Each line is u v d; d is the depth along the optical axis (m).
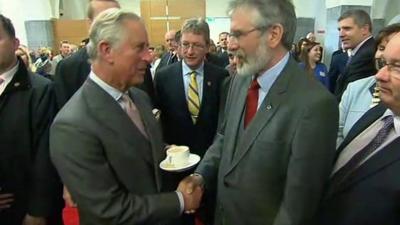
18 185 1.55
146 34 1.17
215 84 2.21
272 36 1.13
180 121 2.22
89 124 1.09
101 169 1.09
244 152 1.20
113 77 1.16
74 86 1.90
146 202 1.14
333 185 1.16
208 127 2.22
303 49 3.97
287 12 1.13
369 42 2.34
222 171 1.33
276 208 1.18
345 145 1.23
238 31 1.15
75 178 1.07
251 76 1.29
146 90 2.11
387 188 0.99
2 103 1.50
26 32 9.24
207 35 2.20
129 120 1.19
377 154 1.06
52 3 9.80
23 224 1.59
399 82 0.98
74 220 2.47
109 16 1.12
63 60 1.97
